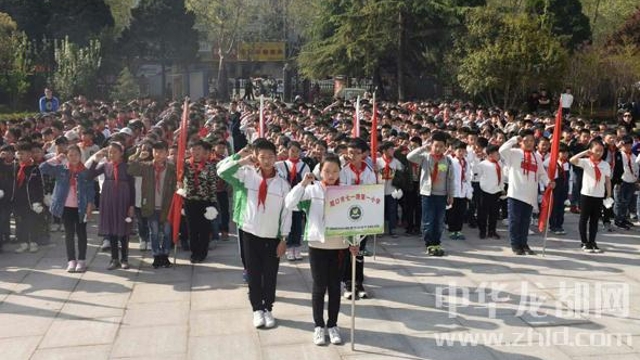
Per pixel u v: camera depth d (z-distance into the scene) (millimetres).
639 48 32906
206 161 9289
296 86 44250
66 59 30891
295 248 9469
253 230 6719
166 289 8164
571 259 9539
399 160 10875
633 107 25875
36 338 6633
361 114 16703
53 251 10016
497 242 10641
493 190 10703
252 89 41281
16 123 13758
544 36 27141
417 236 11102
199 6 42594
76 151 8758
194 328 6863
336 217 6129
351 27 32094
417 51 33094
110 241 9008
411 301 7688
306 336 6629
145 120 14531
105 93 33406
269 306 6953
